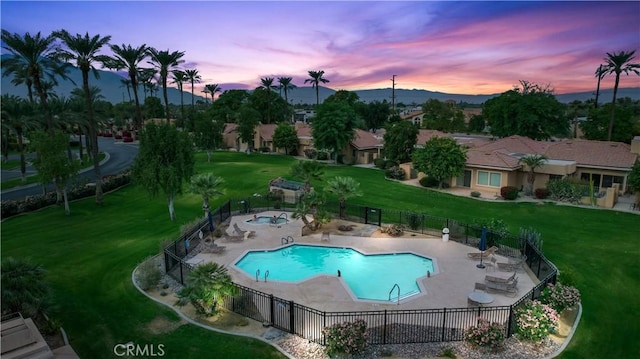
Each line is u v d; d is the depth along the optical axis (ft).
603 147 147.84
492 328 50.47
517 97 212.23
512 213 117.70
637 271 77.71
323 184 155.43
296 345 52.01
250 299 60.44
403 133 183.32
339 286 68.69
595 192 132.26
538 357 49.78
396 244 90.58
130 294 66.13
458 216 115.44
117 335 53.88
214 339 53.06
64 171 115.34
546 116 204.33
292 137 253.24
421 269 79.25
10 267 53.62
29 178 180.45
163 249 79.92
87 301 63.57
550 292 58.90
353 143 217.77
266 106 383.04
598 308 63.72
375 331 54.24
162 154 108.88
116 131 435.12
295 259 84.89
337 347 47.93
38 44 129.39
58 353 46.32
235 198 130.41
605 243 92.63
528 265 77.71
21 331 46.73
